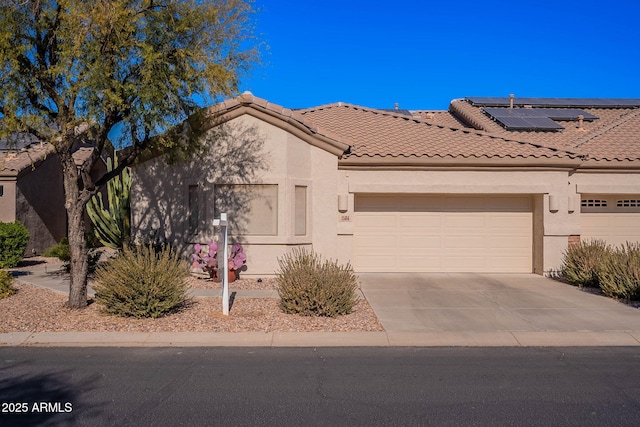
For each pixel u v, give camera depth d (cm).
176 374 726
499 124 2038
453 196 1619
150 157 1500
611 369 757
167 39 1090
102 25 994
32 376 716
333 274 1069
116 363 777
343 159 1527
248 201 1448
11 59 979
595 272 1355
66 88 1034
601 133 1841
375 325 994
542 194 1567
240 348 866
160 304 1022
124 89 1026
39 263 1858
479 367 765
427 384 687
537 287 1392
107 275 1040
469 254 1622
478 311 1113
